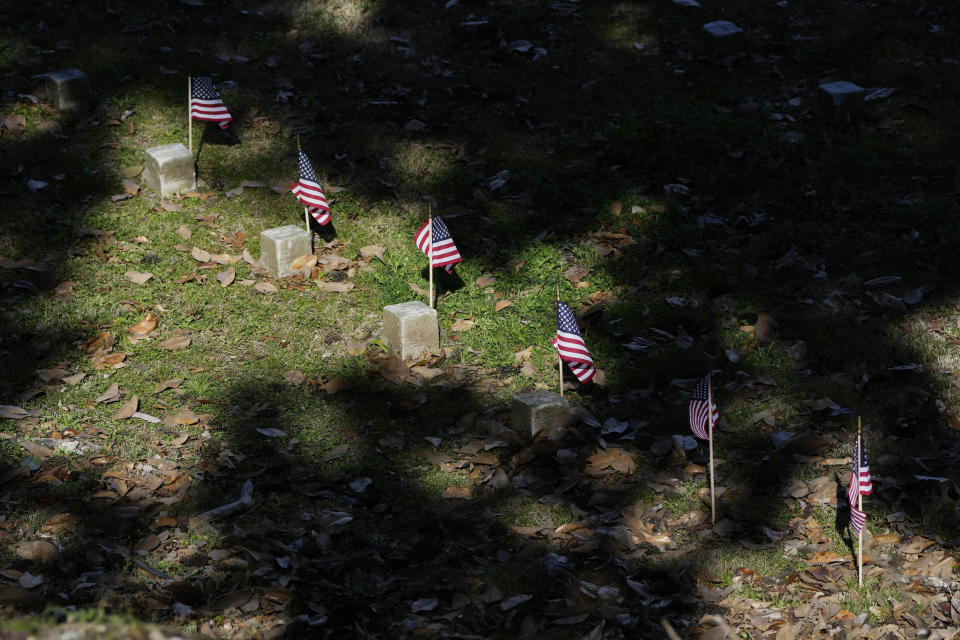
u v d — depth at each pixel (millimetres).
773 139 10711
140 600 5402
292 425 6938
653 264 8859
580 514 6211
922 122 11102
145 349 7617
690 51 12508
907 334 7914
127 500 6199
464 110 11273
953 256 8875
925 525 6133
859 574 5641
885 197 9742
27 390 7070
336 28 12758
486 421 7055
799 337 7922
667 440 6824
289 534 5977
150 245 8875
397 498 6332
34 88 11016
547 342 7914
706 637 5273
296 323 8008
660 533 6109
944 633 5316
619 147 10555
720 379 7500
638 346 7832
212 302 8211
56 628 2947
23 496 6156
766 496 6406
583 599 5543
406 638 5262
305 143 10555
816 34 12891
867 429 6965
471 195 9852
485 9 13383
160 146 9750
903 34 12852
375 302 8312
